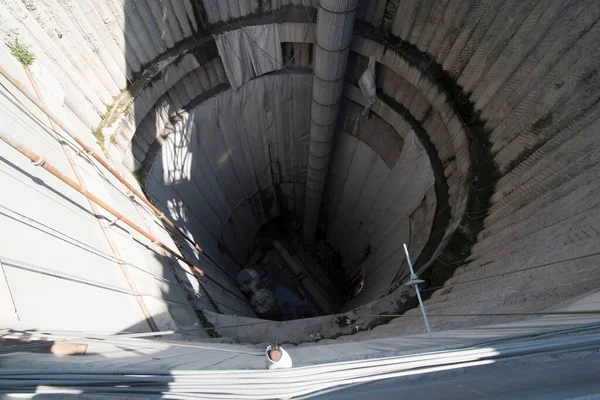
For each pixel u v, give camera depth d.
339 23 9.86
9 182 5.22
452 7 9.52
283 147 15.82
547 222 6.72
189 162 13.18
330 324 8.91
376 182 14.73
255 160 15.76
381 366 2.97
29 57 7.63
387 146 13.55
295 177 17.28
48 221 5.55
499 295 6.22
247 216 17.52
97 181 7.76
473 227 8.97
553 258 5.79
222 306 11.62
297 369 2.95
